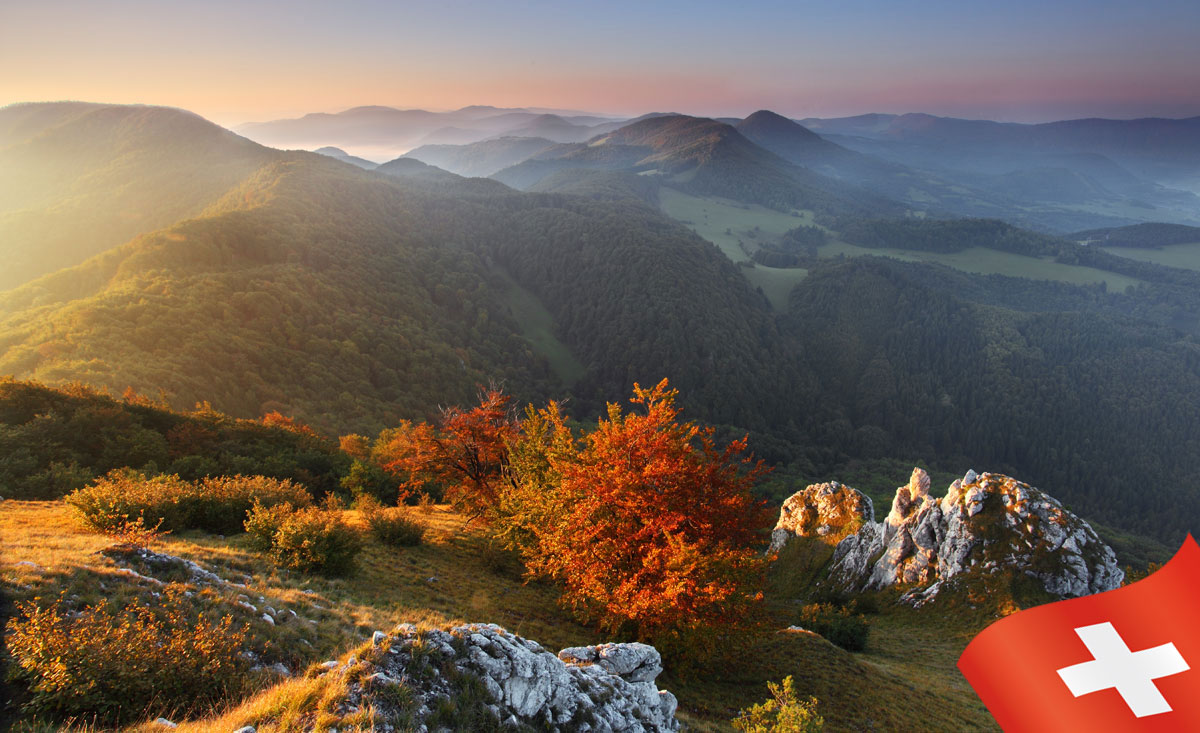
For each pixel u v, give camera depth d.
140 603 14.70
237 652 13.95
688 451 28.30
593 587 24.22
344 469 63.72
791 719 15.09
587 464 28.62
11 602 13.05
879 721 25.72
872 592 51.66
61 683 10.60
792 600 56.31
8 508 29.38
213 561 20.80
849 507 63.31
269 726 9.70
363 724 9.57
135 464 52.22
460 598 26.42
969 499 49.25
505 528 31.84
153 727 10.50
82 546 18.16
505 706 11.69
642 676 16.56
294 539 23.45
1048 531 45.91
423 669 11.27
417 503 56.94
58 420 54.28
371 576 25.62
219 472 53.59
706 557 23.19
